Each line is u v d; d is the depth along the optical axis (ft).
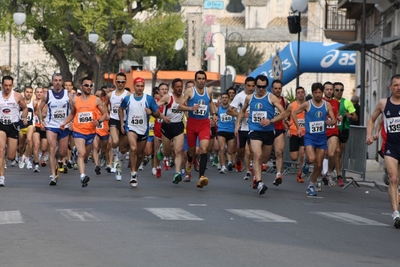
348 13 159.94
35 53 353.10
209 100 74.13
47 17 234.79
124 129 74.90
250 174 87.30
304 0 121.80
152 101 73.46
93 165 111.65
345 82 342.64
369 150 119.65
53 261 35.99
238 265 35.58
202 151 72.95
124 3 228.02
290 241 42.86
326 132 77.61
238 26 374.84
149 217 50.62
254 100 69.21
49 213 52.24
